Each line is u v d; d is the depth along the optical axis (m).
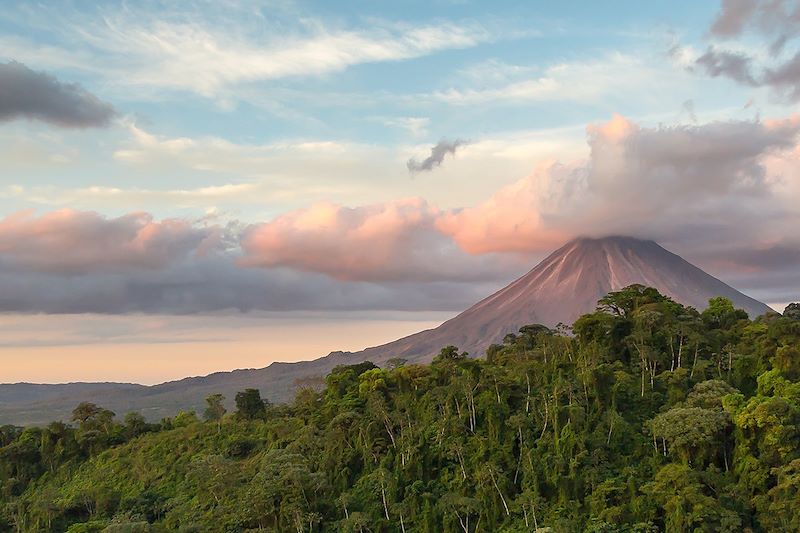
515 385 124.31
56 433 169.50
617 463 106.25
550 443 111.25
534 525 101.25
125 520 120.06
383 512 113.75
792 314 149.25
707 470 98.75
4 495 157.75
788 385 104.44
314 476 115.00
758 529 91.50
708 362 122.25
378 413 126.31
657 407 115.25
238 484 129.38
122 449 163.50
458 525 107.50
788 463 93.06
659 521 95.62
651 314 126.81
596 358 124.69
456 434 118.75
